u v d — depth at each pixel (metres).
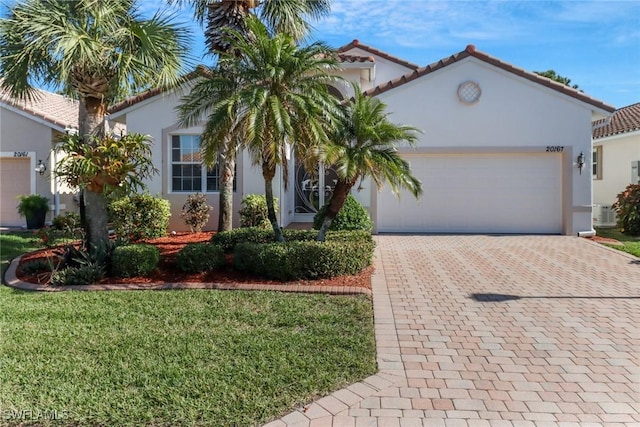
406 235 14.30
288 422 3.74
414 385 4.37
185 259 8.61
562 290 7.77
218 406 3.93
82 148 8.70
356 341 5.39
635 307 6.78
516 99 13.98
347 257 8.48
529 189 14.45
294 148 8.64
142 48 8.87
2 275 9.13
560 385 4.36
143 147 9.40
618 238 14.14
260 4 11.55
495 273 9.05
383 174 8.88
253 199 13.48
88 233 9.16
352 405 4.01
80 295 7.42
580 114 13.84
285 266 8.13
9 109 17.97
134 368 4.65
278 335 5.59
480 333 5.73
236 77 8.84
